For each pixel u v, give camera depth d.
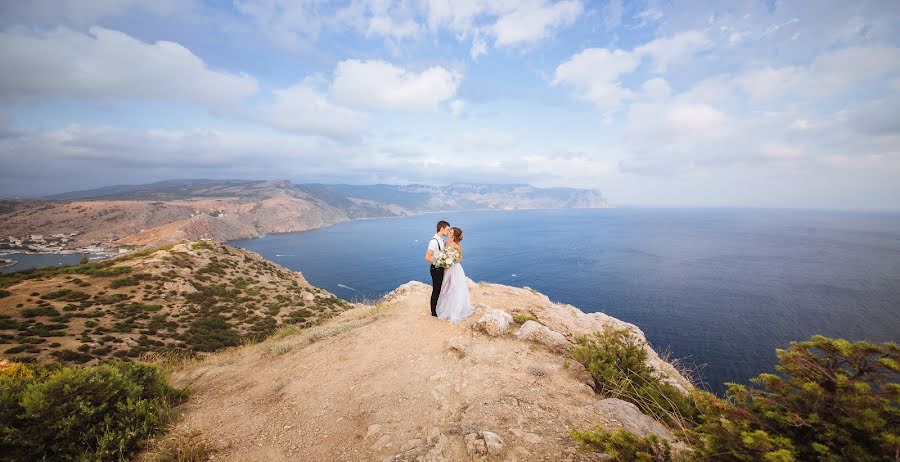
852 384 2.46
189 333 36.66
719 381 51.56
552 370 5.80
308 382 6.33
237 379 7.24
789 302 90.00
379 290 125.62
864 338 65.56
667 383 5.50
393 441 4.20
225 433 4.88
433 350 6.92
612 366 5.44
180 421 5.36
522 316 8.42
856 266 139.00
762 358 58.44
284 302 51.28
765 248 195.12
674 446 3.69
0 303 36.53
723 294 99.50
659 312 84.44
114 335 33.16
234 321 41.84
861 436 2.50
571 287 112.56
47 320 33.94
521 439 3.85
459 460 3.61
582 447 3.32
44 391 4.64
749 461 2.64
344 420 4.88
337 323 11.03
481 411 4.52
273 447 4.43
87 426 4.69
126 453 4.52
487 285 12.72
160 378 6.21
